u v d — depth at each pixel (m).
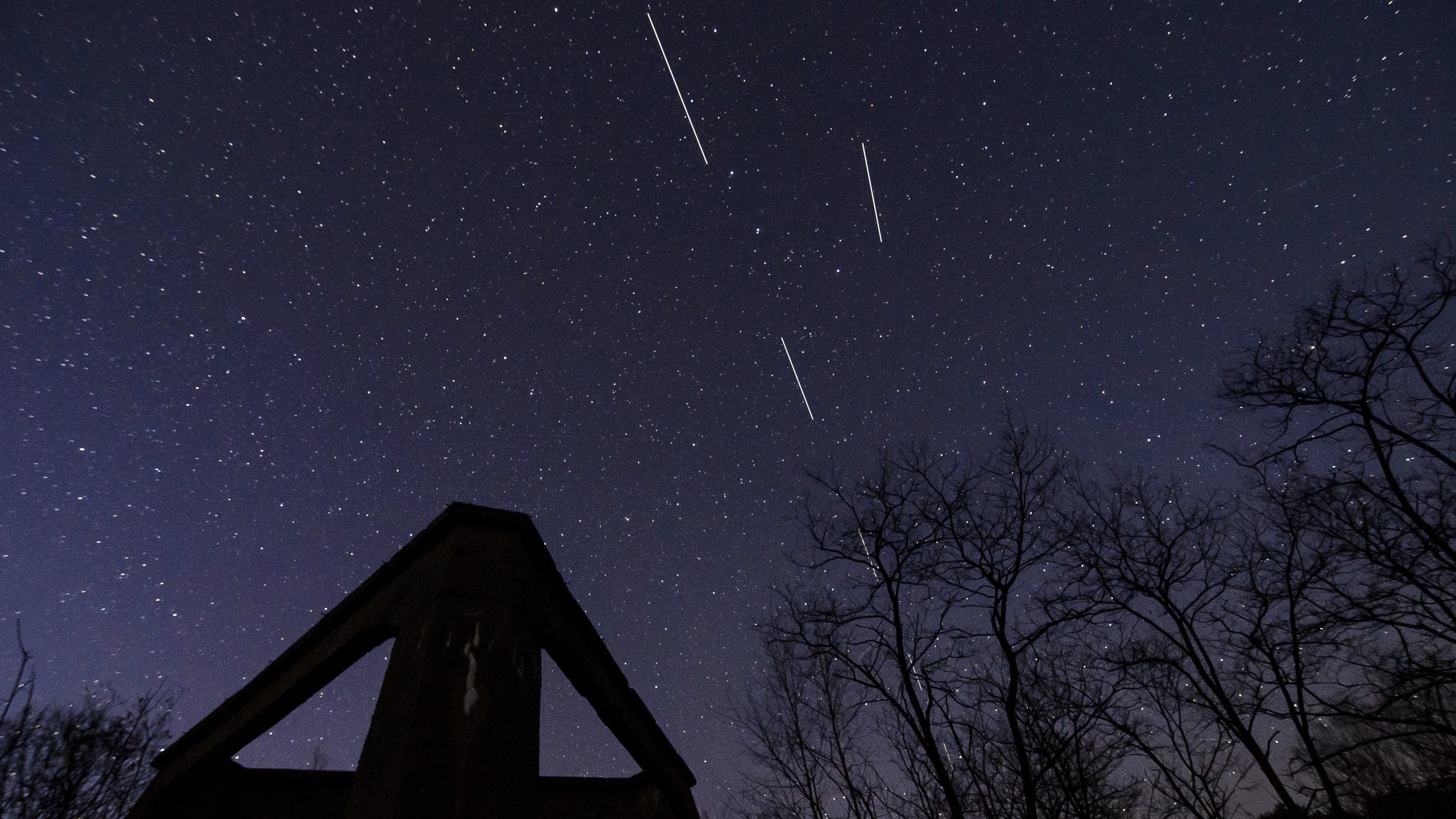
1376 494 9.38
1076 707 9.26
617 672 5.48
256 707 4.91
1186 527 11.57
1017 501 10.23
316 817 6.85
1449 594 8.62
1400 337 9.72
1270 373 10.75
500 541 3.84
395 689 3.21
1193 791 9.17
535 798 3.03
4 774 8.42
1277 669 9.53
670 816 7.70
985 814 8.71
